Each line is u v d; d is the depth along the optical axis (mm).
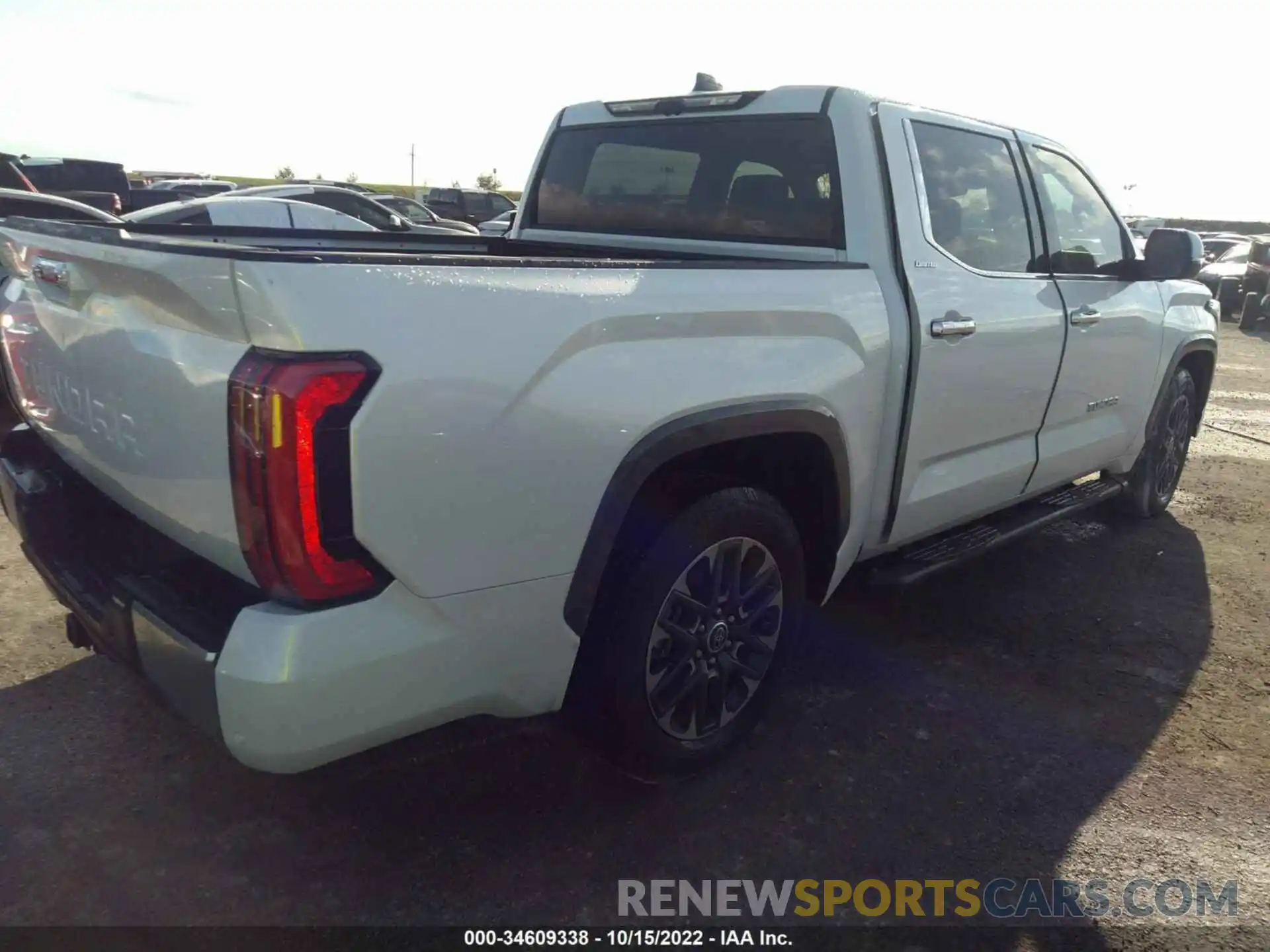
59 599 2564
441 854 2463
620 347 2229
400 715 2000
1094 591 4414
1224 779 2965
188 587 2107
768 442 2791
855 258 3125
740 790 2793
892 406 3092
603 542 2232
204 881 2330
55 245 2354
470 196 25000
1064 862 2557
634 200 3904
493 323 1959
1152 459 5184
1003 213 3682
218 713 1852
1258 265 16812
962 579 4465
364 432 1777
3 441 2932
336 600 1865
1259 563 4875
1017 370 3615
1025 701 3385
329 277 1759
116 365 2111
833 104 3240
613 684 2463
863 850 2566
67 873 2326
